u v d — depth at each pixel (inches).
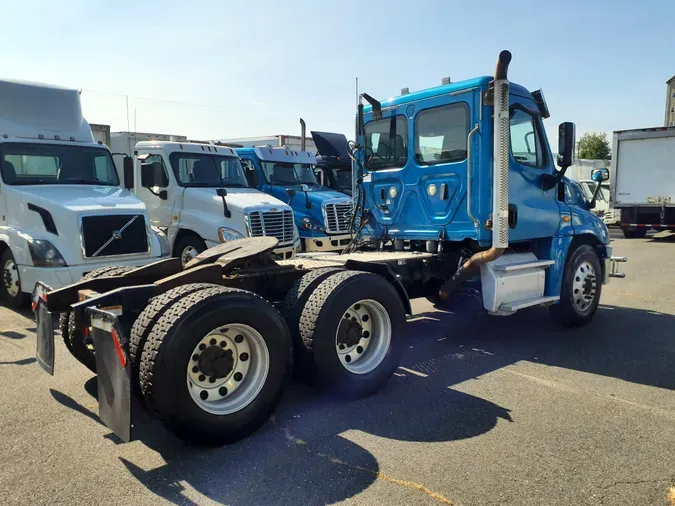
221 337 149.0
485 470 131.3
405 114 254.2
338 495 121.2
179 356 134.9
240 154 501.7
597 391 184.7
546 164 256.5
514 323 285.4
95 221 297.0
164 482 127.6
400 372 207.3
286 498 120.4
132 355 139.3
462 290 256.5
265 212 387.9
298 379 181.0
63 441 148.8
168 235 411.2
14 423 160.2
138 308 158.2
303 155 537.3
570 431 152.8
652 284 405.1
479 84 221.0
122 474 131.3
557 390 186.1
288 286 195.9
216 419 142.6
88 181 355.9
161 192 414.6
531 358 223.6
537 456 138.1
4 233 310.0
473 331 269.4
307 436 151.9
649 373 203.6
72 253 291.6
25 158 333.7
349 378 174.9
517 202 238.4
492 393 183.6
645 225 740.0
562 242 260.2
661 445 143.9
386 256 234.5
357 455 140.0
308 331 168.9
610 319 294.2
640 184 733.9
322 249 464.1
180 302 141.6
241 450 143.9
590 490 122.2
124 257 308.2
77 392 185.5
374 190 273.4
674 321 289.3
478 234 225.3
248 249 190.1
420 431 154.0
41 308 176.1
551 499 118.6
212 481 127.9
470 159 225.1
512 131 236.4
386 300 186.1
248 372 154.3
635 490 122.3
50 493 122.4
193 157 421.1
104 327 139.2
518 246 258.1
